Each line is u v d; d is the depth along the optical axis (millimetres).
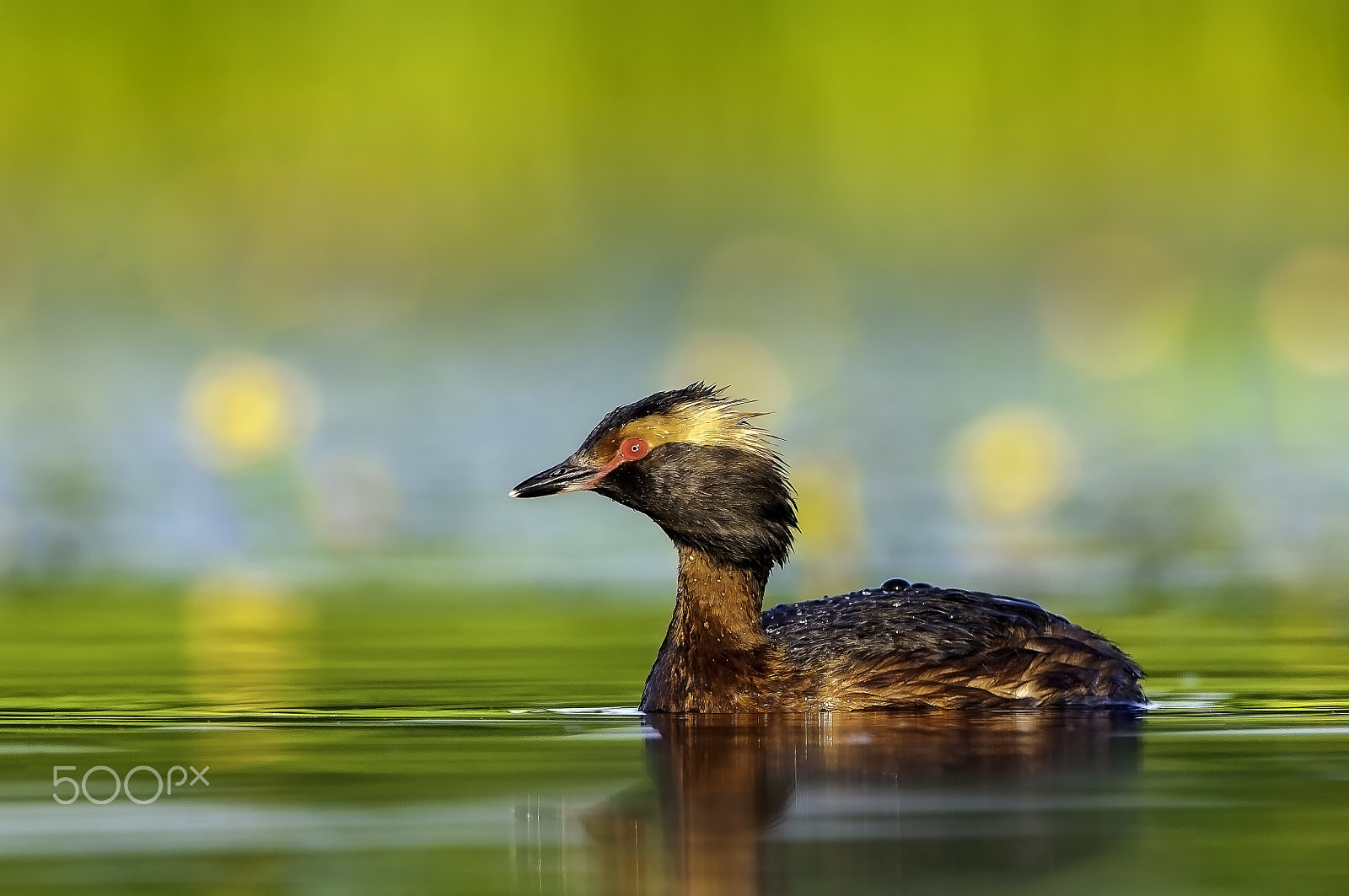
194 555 19453
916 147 35562
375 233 34594
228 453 24109
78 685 12555
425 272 34531
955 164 35594
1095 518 21047
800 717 11539
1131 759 10008
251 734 10844
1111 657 12047
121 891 7480
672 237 34938
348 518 21469
